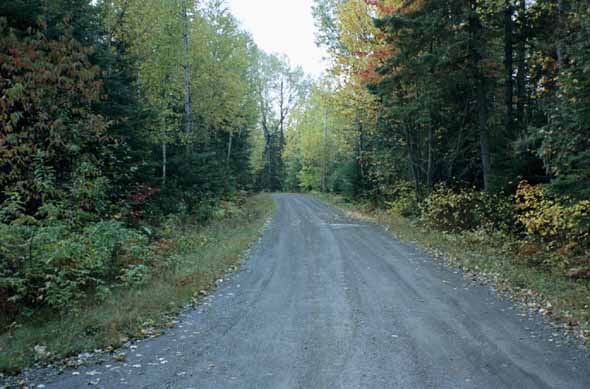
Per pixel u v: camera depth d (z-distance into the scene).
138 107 15.66
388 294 8.50
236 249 13.58
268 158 70.44
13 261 7.29
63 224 9.43
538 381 4.68
